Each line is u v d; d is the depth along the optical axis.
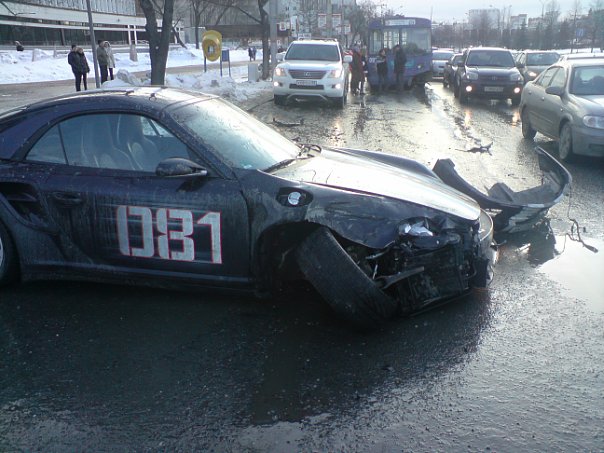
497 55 19.38
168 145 3.72
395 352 3.26
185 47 69.25
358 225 3.32
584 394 2.88
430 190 3.87
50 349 3.29
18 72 28.98
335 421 2.66
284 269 3.72
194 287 3.72
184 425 2.63
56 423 2.65
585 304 3.90
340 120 13.54
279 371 3.06
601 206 6.26
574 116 8.54
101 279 3.86
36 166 3.84
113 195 3.64
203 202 3.52
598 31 68.31
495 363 3.15
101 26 77.12
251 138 4.08
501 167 8.29
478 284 3.81
